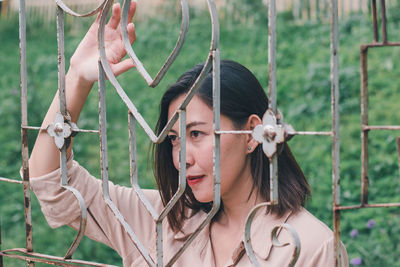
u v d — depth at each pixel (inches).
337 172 55.7
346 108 275.7
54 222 84.7
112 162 259.1
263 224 77.2
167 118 80.7
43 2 510.9
